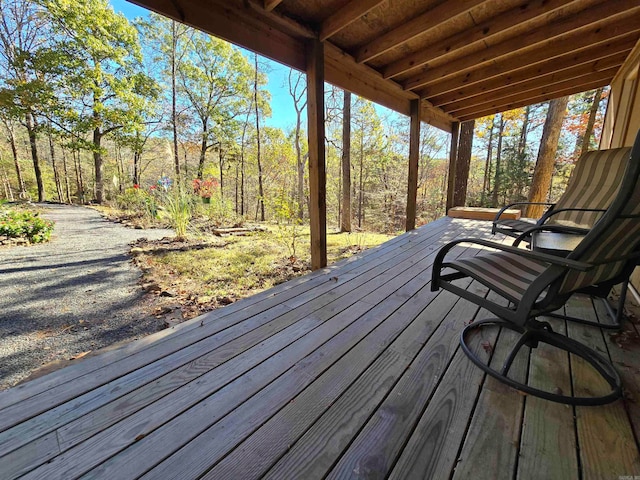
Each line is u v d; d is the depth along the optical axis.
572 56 3.05
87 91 10.01
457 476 0.77
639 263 1.23
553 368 1.21
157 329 2.36
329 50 2.60
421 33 2.28
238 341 1.43
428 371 1.20
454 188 6.13
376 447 0.86
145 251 4.80
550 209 2.71
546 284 0.99
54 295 3.02
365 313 1.72
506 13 2.27
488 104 4.73
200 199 8.18
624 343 1.38
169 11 1.64
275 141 13.87
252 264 4.16
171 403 1.03
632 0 2.07
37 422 0.94
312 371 1.21
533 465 0.80
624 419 0.95
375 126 13.85
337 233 8.38
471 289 2.10
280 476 0.78
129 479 0.77
